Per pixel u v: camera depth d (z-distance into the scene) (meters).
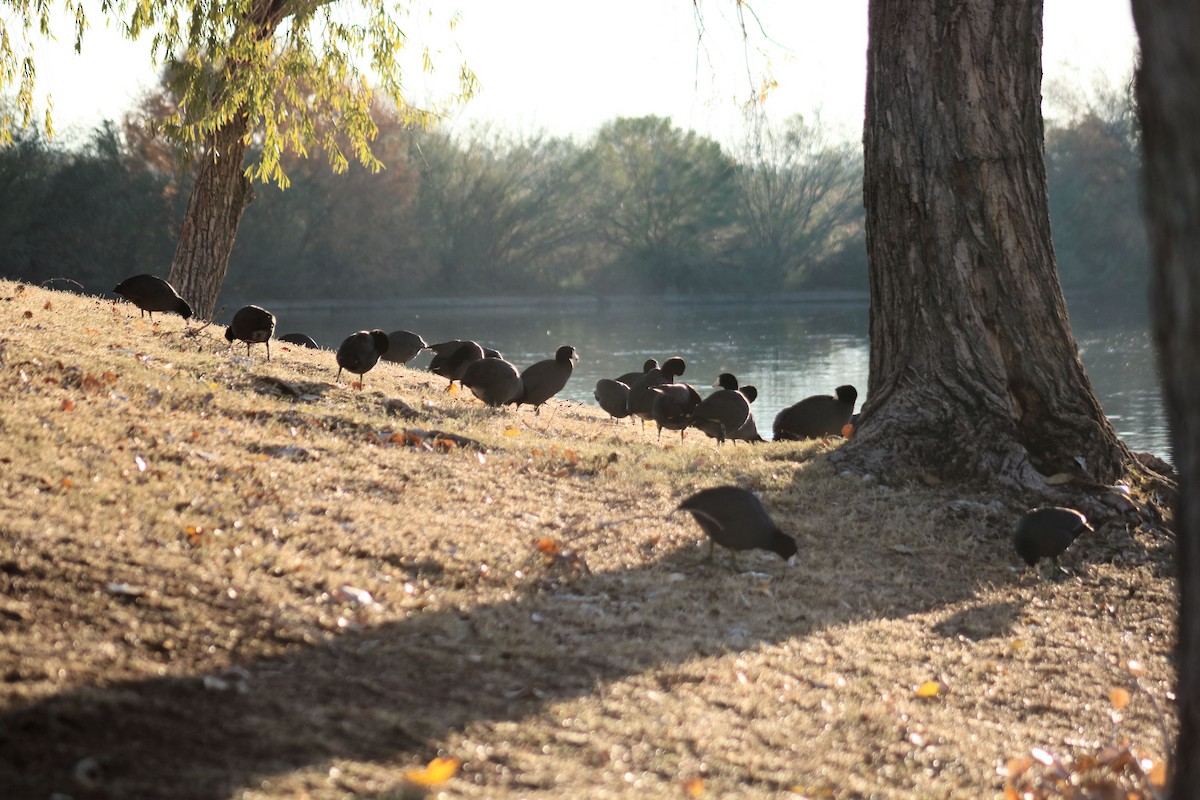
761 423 23.14
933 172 11.01
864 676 6.51
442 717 4.76
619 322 60.25
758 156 28.11
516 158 83.69
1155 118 3.05
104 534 6.02
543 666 5.64
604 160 83.94
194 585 5.61
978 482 10.55
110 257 65.12
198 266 19.80
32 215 62.66
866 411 11.57
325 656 5.20
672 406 13.55
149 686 4.48
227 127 19.53
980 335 10.92
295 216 73.44
